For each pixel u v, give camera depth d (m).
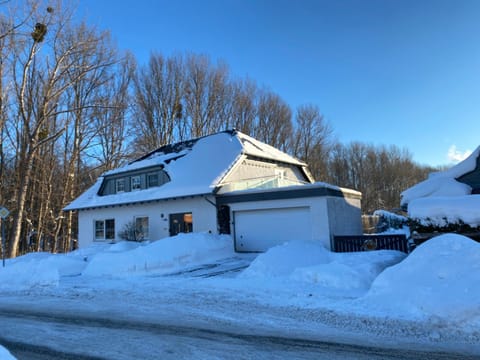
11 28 22.62
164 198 19.80
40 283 11.99
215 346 5.22
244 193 18.17
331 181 54.84
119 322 6.75
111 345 5.37
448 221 10.93
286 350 5.00
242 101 42.56
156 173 22.42
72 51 24.73
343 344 5.20
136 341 5.53
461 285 6.36
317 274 9.66
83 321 6.93
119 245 17.62
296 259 11.71
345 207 17.95
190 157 22.67
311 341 5.37
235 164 20.06
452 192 14.43
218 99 41.31
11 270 13.35
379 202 54.22
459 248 7.41
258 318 6.75
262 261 11.67
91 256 17.38
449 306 5.98
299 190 16.66
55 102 27.62
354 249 15.01
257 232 17.97
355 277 9.07
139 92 38.56
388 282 7.52
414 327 5.82
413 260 7.67
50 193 31.23
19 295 10.52
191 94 40.31
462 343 5.11
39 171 31.20
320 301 7.78
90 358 4.84
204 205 19.22
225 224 18.73
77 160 33.59
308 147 46.47
